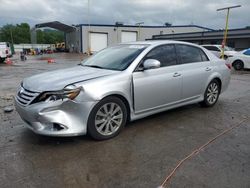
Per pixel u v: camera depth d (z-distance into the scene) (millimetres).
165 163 3365
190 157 3531
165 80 4742
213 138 4195
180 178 3020
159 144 3949
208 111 5723
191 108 5938
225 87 6363
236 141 4090
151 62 4297
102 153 3631
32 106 3670
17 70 15227
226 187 2854
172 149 3777
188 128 4637
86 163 3350
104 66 4648
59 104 3600
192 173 3125
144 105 4527
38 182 2932
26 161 3385
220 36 35750
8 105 6176
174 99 5051
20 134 4270
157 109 4805
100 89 3859
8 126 4641
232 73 13953
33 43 60156
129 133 4363
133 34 53312
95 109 3854
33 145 3854
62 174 3092
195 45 5656
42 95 3658
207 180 2982
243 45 34188
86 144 3910
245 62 15242
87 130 3895
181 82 5074
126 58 4594
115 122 4188
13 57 32875
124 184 2906
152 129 4559
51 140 4031
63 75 4203
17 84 9555
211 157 3539
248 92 8109
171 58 5004
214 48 21812
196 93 5547
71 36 57438
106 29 51000
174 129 4578
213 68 5855
